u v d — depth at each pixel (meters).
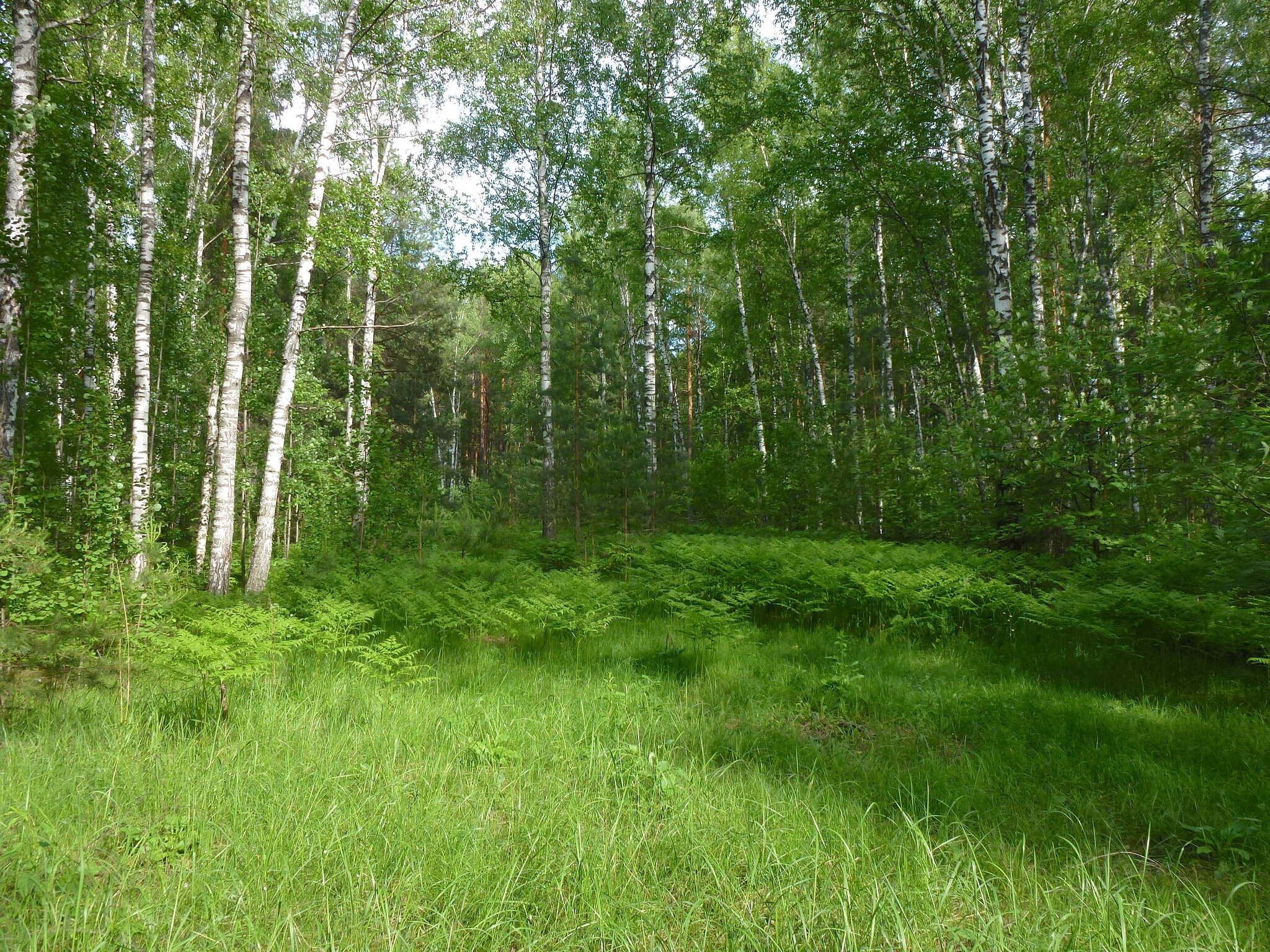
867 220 18.81
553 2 17.61
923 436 18.03
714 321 30.00
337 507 15.77
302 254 11.32
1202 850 3.17
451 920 2.53
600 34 17.09
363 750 4.24
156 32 12.33
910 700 5.59
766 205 20.50
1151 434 7.54
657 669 6.62
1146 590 7.00
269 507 10.84
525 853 3.03
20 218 8.28
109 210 11.52
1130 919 2.58
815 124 17.66
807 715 5.42
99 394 10.80
